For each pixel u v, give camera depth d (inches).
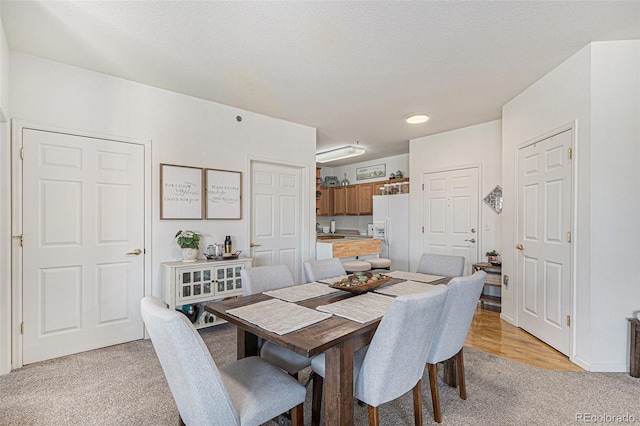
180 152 132.9
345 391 57.3
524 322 132.8
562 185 109.1
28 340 101.2
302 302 76.5
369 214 264.2
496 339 124.1
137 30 88.2
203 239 139.5
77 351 109.9
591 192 97.0
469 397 83.3
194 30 88.4
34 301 102.1
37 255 102.6
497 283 160.6
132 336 121.3
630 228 96.6
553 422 72.9
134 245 121.9
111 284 117.0
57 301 106.4
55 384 89.4
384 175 267.0
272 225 167.8
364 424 73.0
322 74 115.8
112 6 77.8
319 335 55.8
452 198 188.7
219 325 139.9
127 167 120.3
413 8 79.1
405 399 83.4
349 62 107.0
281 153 167.5
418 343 60.2
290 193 175.3
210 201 140.8
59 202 106.7
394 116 162.7
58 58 103.6
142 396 83.7
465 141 182.2
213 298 129.5
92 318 113.1
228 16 82.0
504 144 146.5
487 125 172.9
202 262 128.0
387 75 116.8
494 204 169.9
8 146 96.8
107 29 87.7
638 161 96.3
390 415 76.3
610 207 96.7
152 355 108.6
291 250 175.6
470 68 111.7
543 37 93.0
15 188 98.4
